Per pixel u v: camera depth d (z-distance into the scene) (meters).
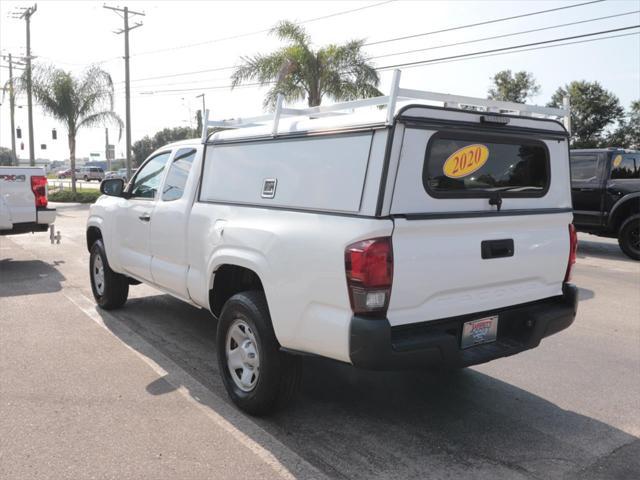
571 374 4.85
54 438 3.51
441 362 3.33
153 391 4.25
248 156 4.14
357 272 3.08
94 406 3.97
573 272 9.64
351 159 3.30
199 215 4.49
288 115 4.01
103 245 6.29
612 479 3.22
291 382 3.75
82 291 7.46
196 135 37.66
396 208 3.21
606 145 51.16
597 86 50.56
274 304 3.58
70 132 27.50
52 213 9.46
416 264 3.21
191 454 3.36
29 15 35.47
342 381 4.55
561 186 4.17
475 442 3.61
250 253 3.79
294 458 3.35
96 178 60.38
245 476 3.14
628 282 8.80
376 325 3.08
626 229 10.97
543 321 3.84
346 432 3.70
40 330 5.71
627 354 5.40
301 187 3.60
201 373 4.65
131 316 6.27
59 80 26.59
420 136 3.28
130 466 3.21
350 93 18.66
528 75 52.72
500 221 3.61
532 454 3.48
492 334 3.77
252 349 3.87
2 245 11.58
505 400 4.29
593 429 3.84
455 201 3.49
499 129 3.68
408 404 4.16
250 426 3.74
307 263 3.36
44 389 4.25
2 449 3.37
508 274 3.72
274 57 18.34
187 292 4.79
